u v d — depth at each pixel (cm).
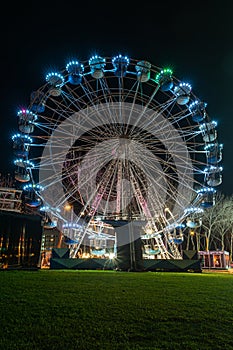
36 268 2469
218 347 531
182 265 2716
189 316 725
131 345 530
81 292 1045
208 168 3011
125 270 2602
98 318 689
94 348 512
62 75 2994
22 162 2866
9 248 2338
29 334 571
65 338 554
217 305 862
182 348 523
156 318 698
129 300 907
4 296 923
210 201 2952
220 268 4641
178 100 2972
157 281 1519
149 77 2978
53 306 796
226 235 6372
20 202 5962
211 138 3030
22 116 2925
